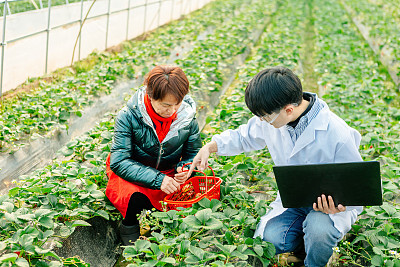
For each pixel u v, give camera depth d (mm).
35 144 4883
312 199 2627
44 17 7438
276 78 2377
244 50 9586
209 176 3434
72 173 3639
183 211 2955
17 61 6863
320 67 8555
